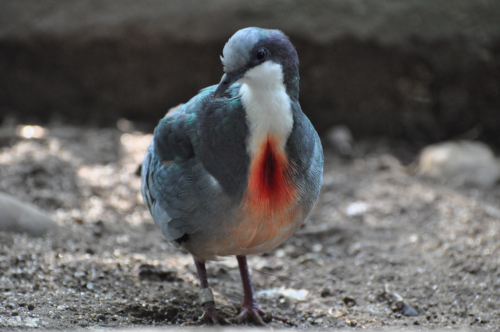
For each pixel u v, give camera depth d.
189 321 7.07
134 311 6.98
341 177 12.59
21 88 14.99
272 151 6.36
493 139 14.95
